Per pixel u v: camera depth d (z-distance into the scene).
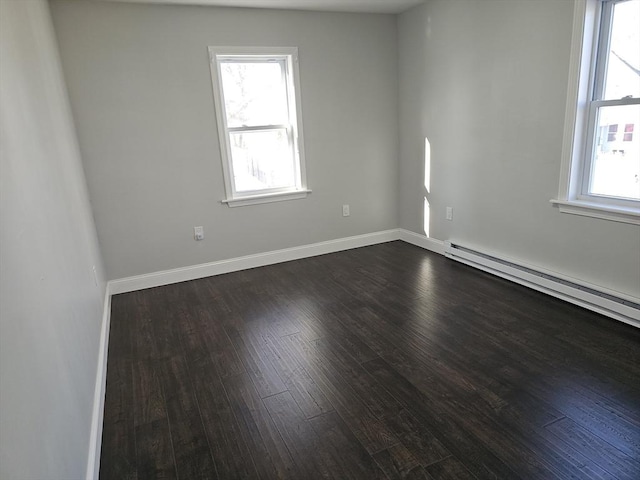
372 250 4.55
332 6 3.82
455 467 1.67
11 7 1.61
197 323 3.04
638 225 2.50
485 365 2.32
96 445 1.75
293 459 1.76
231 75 3.84
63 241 1.80
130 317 3.19
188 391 2.25
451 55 3.70
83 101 3.34
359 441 1.83
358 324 2.88
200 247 3.95
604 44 2.63
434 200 4.23
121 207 3.61
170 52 3.52
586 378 2.15
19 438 0.90
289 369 2.40
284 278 3.84
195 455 1.81
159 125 3.60
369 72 4.32
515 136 3.22
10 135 1.26
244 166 4.05
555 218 3.01
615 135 2.64
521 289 3.27
